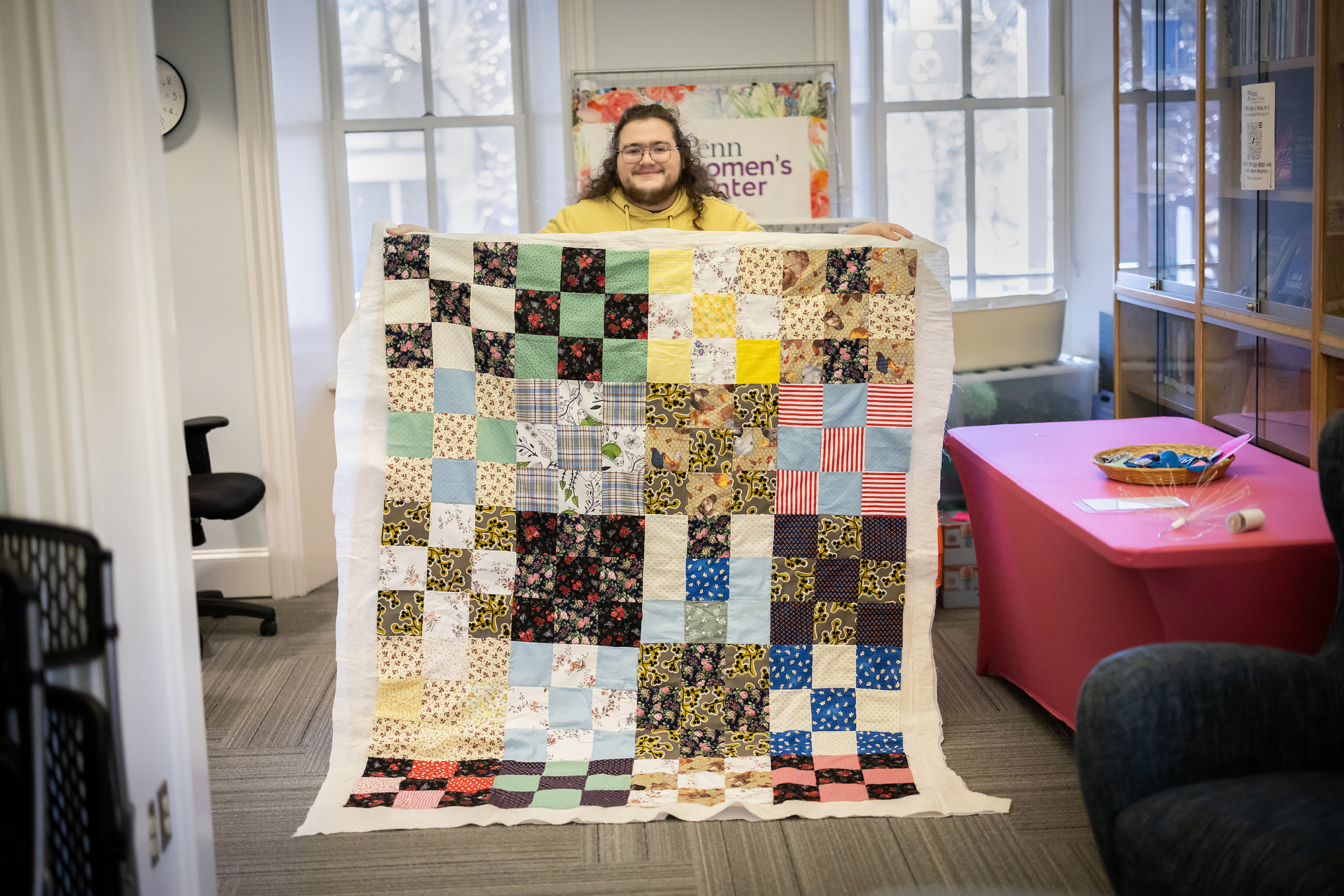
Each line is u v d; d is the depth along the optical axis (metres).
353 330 2.53
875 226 2.58
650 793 2.35
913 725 2.53
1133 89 3.32
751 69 3.82
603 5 3.81
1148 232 3.26
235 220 3.62
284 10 3.65
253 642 3.39
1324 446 1.77
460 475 2.54
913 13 4.09
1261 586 2.06
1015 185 4.22
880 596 2.55
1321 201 2.32
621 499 2.54
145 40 1.71
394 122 4.06
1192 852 1.44
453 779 2.41
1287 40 2.45
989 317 3.78
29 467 1.61
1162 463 2.45
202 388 3.71
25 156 1.56
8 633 1.31
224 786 2.47
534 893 2.03
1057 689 2.58
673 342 2.53
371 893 2.04
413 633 2.55
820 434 2.54
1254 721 1.65
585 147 3.83
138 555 1.74
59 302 1.58
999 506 2.69
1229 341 2.81
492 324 2.53
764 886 2.03
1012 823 2.22
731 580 2.54
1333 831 1.41
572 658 2.54
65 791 1.49
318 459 3.91
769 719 2.53
